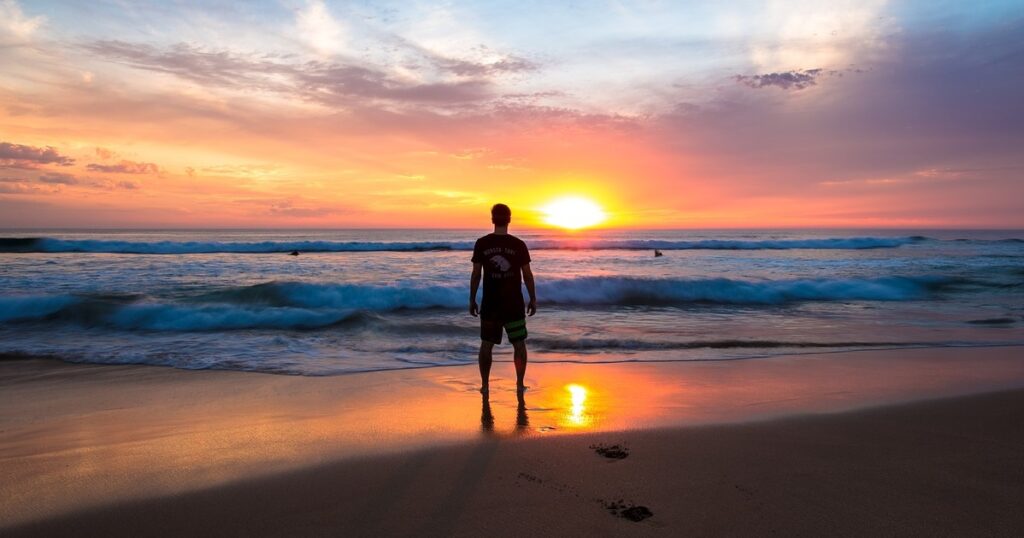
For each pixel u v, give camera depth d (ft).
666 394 17.28
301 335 27.14
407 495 9.90
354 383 18.56
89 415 15.07
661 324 31.94
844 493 9.90
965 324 32.12
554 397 16.87
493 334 17.46
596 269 67.05
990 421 14.26
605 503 9.51
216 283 46.73
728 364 21.76
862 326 31.40
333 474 10.87
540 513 9.16
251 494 10.00
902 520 8.86
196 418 14.73
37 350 23.45
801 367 21.25
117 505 9.61
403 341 25.86
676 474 10.78
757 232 366.22
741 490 10.03
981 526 8.66
